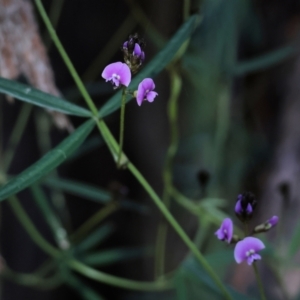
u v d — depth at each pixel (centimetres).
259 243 42
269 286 61
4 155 66
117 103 46
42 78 52
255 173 70
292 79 69
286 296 55
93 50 69
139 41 43
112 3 69
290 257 53
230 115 70
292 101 69
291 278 60
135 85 46
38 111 63
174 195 56
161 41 59
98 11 69
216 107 70
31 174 43
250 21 65
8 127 67
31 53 52
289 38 68
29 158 69
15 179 43
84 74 69
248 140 70
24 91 45
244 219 44
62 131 70
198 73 62
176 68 54
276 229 62
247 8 63
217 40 61
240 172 70
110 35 70
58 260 57
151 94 43
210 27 62
